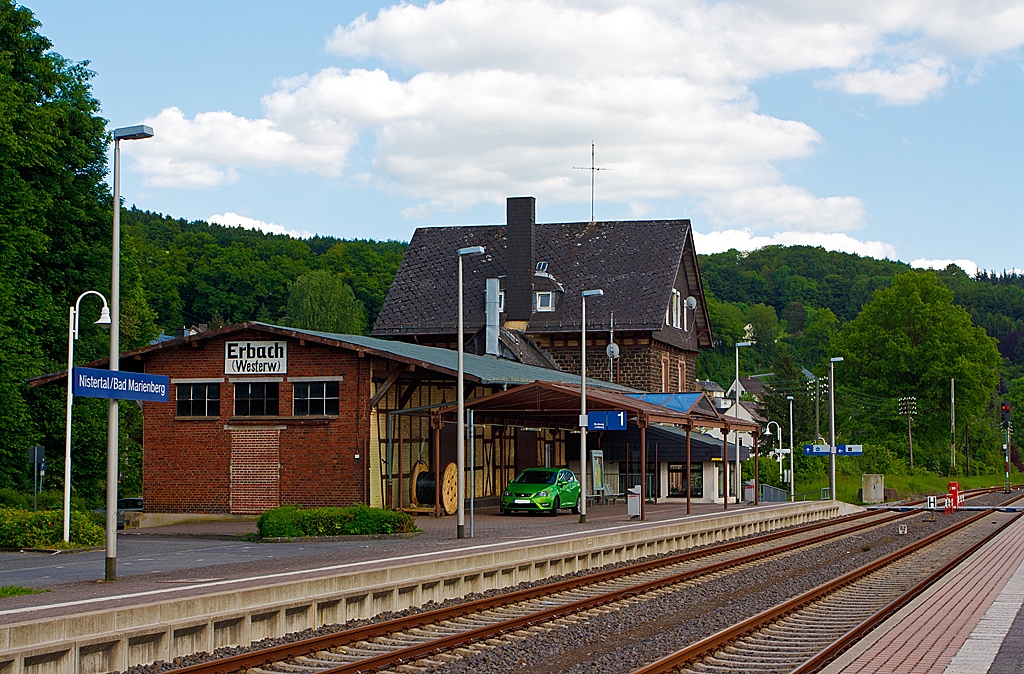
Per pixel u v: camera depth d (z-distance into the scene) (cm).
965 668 1056
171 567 1941
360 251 11812
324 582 1538
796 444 8612
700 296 6581
